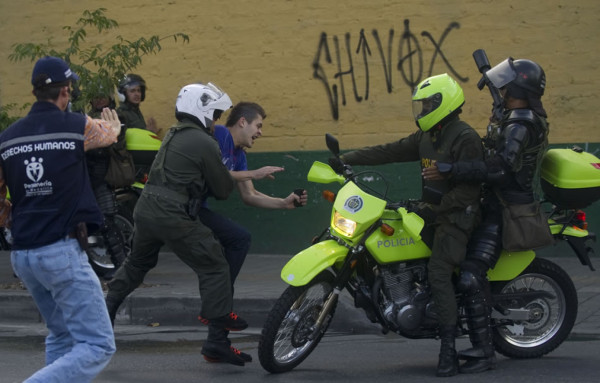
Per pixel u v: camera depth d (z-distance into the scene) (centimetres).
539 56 1592
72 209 683
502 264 928
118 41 1792
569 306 958
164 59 1772
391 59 1655
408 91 1650
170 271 1535
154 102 1778
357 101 1675
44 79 699
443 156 903
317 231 1686
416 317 891
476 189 888
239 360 938
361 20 1664
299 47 1700
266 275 1458
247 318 1193
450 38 1627
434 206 896
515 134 877
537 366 921
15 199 690
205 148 905
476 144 889
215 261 914
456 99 891
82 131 694
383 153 980
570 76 1583
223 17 1738
